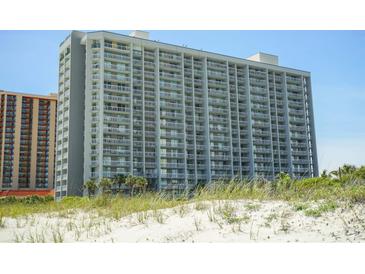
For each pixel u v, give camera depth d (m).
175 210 12.05
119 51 85.44
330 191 12.52
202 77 96.50
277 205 11.12
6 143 123.12
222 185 13.86
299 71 111.75
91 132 80.50
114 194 18.94
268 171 98.31
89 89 82.19
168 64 90.81
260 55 108.06
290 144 104.75
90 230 11.02
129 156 81.19
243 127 100.31
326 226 8.73
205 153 92.06
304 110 109.94
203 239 8.82
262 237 8.54
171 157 86.12
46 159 127.75
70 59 85.94
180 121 90.44
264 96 104.38
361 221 8.66
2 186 120.19
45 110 130.38
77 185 81.44
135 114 84.75
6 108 125.25
